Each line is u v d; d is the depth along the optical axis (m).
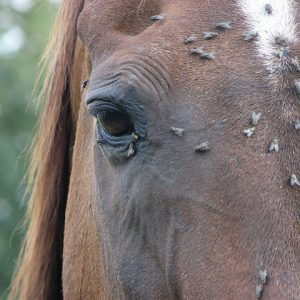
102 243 5.27
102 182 5.18
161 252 4.75
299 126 4.43
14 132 22.78
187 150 4.61
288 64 4.54
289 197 4.34
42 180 6.49
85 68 5.79
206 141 4.56
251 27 4.69
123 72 4.82
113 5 5.21
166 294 4.79
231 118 4.54
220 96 4.59
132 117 4.78
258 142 4.45
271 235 4.32
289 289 4.22
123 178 4.90
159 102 4.71
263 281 4.27
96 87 4.90
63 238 6.48
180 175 4.61
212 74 4.64
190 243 4.55
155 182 4.71
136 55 4.84
